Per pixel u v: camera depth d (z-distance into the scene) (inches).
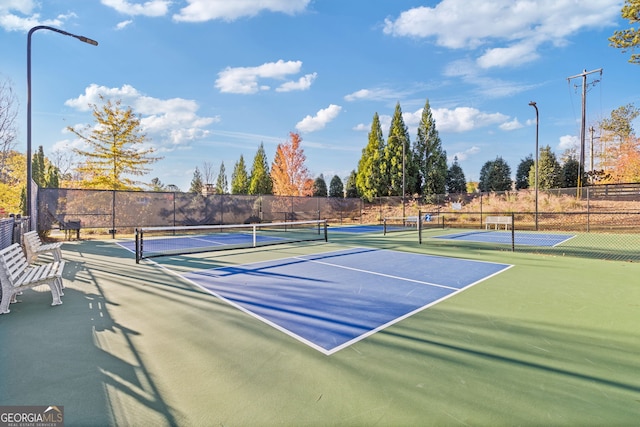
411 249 438.3
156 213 677.3
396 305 184.5
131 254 388.5
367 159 1249.4
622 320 160.7
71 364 112.7
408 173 1198.9
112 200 627.2
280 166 1221.1
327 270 287.6
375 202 1179.9
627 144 1083.9
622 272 284.7
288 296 202.4
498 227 818.2
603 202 809.5
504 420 81.7
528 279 255.3
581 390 96.8
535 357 119.5
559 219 824.9
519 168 1405.0
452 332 144.1
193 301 191.2
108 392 95.0
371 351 123.9
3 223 232.4
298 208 935.0
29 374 105.5
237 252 407.5
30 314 167.9
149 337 137.2
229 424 80.0
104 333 141.8
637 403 89.9
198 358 117.5
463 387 98.0
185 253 384.2
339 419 81.9
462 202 1011.3
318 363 113.7
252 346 128.0
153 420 81.8
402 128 1197.7
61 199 573.0
